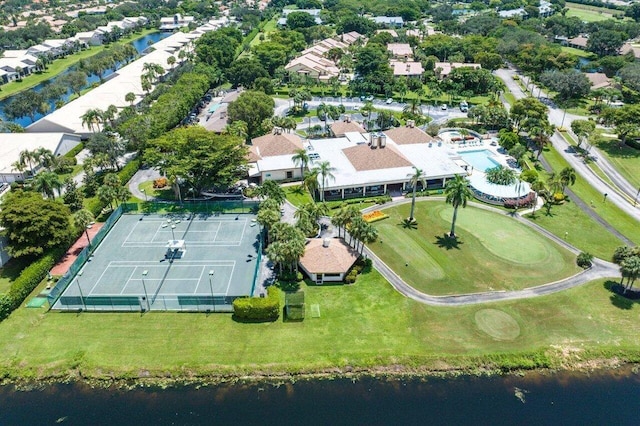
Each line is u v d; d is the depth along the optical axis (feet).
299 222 336.29
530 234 379.14
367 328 282.36
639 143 545.44
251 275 329.31
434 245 363.76
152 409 236.02
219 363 258.98
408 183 452.76
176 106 588.09
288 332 278.67
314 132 591.78
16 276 330.95
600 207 423.64
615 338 277.44
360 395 244.01
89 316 291.38
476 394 245.65
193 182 422.41
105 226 384.88
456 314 293.64
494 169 461.78
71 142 544.62
